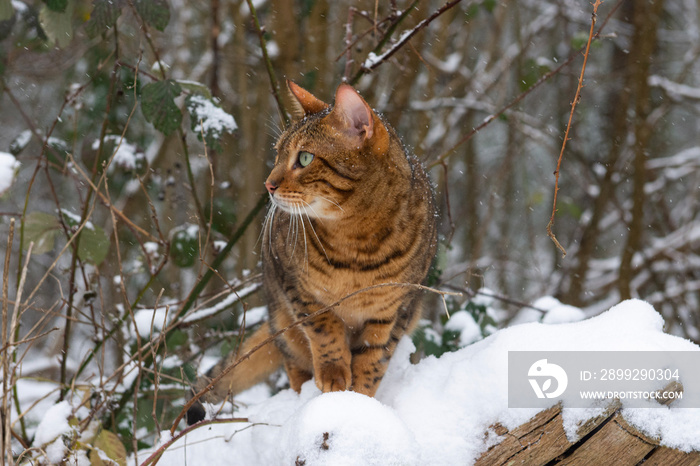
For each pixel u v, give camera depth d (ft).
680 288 21.71
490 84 22.47
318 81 17.70
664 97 23.95
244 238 18.71
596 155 25.13
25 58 20.39
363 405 7.90
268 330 11.87
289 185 9.96
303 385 10.41
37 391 15.94
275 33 17.47
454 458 8.11
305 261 10.11
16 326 9.51
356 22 18.92
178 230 13.98
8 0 12.55
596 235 20.79
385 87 20.06
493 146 31.89
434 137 21.76
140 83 14.44
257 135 19.22
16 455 9.89
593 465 8.06
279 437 8.29
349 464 7.46
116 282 13.64
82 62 21.74
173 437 8.47
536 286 30.17
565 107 24.18
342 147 9.77
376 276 9.98
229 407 11.33
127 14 18.07
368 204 9.71
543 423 8.12
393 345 10.43
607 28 24.04
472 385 8.56
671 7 28.71
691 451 7.88
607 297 25.27
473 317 13.92
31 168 25.79
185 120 17.34
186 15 21.90
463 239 28.30
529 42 22.34
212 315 13.16
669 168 24.80
